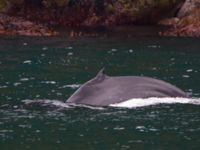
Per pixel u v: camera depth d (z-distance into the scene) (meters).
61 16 152.75
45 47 110.62
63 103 64.06
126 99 63.59
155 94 64.81
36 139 52.44
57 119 58.25
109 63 93.19
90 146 50.62
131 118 58.53
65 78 80.06
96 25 151.12
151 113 60.31
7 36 126.44
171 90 66.12
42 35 129.25
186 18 141.88
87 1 153.88
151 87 65.44
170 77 80.56
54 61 94.62
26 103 64.38
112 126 56.22
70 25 150.50
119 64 92.19
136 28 144.88
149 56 100.69
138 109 61.47
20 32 131.50
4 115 59.59
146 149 49.91
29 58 97.12
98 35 131.00
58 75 82.31
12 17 143.12
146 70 86.62
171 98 64.88
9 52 103.69
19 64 91.19
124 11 152.25
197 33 134.12
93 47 111.56
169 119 58.34
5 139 52.34
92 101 63.41
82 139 52.50
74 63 92.94
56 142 51.69
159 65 91.25
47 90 71.50
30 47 110.25
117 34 133.00
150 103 63.31
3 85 74.56
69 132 54.47
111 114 59.88
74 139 52.53
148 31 138.88
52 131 54.56
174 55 101.69
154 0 150.50
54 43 116.50
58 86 74.19
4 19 139.00
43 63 92.50
